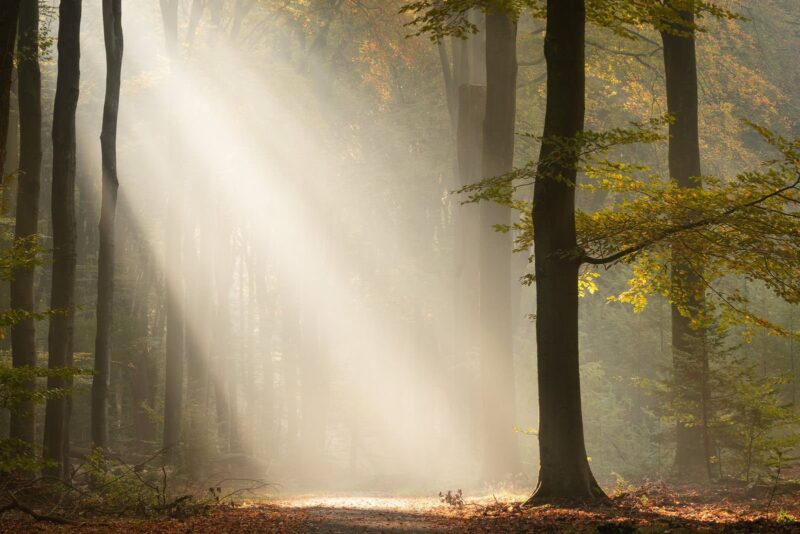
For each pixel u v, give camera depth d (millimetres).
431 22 15250
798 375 23062
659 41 33438
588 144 13703
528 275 16484
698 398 15289
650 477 17922
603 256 15703
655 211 14516
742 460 15227
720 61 33656
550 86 14023
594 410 25312
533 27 35531
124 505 14547
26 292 18297
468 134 28875
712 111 33562
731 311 15906
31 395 11734
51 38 19922
